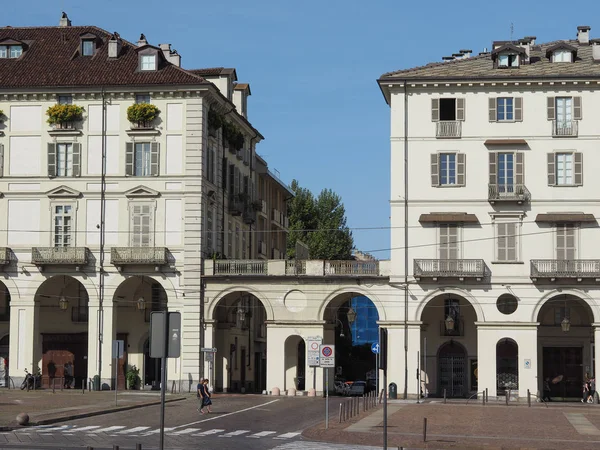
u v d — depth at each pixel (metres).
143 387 69.06
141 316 69.75
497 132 65.19
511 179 64.88
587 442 37.91
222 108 72.88
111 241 67.50
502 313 64.19
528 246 64.31
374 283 65.62
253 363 82.25
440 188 65.12
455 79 65.12
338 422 44.88
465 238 64.69
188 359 66.88
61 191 67.75
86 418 46.22
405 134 65.56
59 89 67.88
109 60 69.75
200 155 67.38
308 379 67.25
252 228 84.06
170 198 67.38
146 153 67.81
